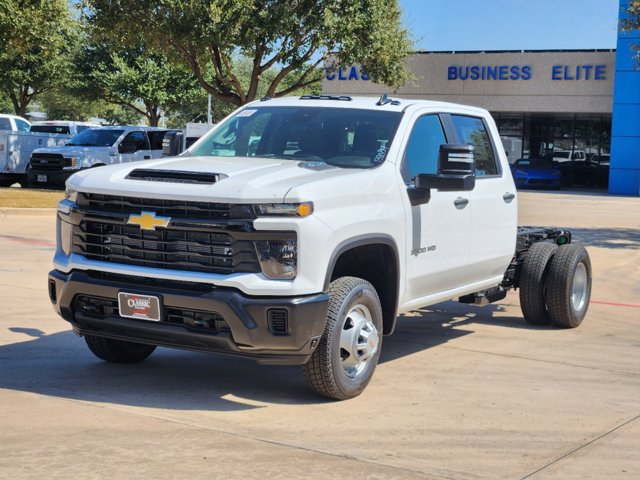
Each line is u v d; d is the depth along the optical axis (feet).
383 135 22.09
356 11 83.46
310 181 18.90
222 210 18.13
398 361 24.44
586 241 58.34
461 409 19.88
